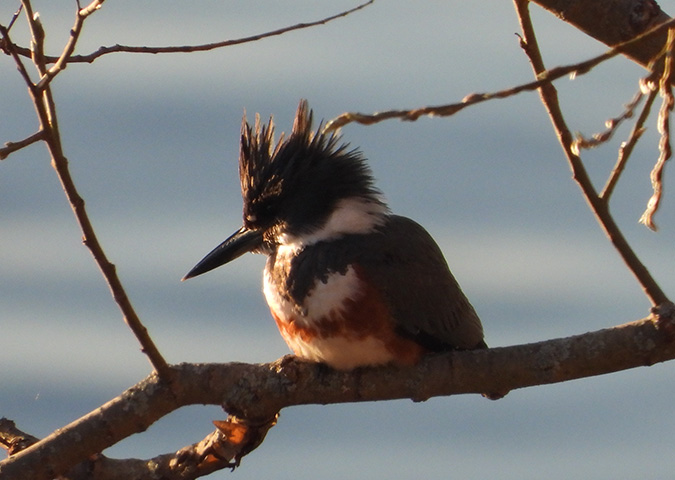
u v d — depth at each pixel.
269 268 8.97
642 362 6.93
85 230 6.16
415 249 8.87
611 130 5.30
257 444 7.43
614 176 6.72
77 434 6.94
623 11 6.81
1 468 6.84
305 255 8.77
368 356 8.00
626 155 6.50
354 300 8.34
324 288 8.45
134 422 7.00
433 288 8.76
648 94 5.40
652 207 5.80
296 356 7.84
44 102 5.89
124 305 6.61
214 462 7.41
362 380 7.85
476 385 7.48
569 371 7.10
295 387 7.41
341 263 8.57
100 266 6.40
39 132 5.81
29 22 6.02
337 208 9.02
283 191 9.11
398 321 8.39
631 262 6.91
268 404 7.33
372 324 8.23
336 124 4.70
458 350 8.69
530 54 6.59
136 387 7.08
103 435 6.95
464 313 9.15
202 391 7.20
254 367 7.40
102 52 6.93
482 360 7.43
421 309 8.58
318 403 7.79
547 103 6.67
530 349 7.27
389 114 4.69
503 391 7.62
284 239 9.05
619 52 4.90
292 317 8.51
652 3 6.81
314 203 9.03
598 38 6.96
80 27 5.86
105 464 7.42
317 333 8.28
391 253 8.68
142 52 7.05
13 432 7.68
